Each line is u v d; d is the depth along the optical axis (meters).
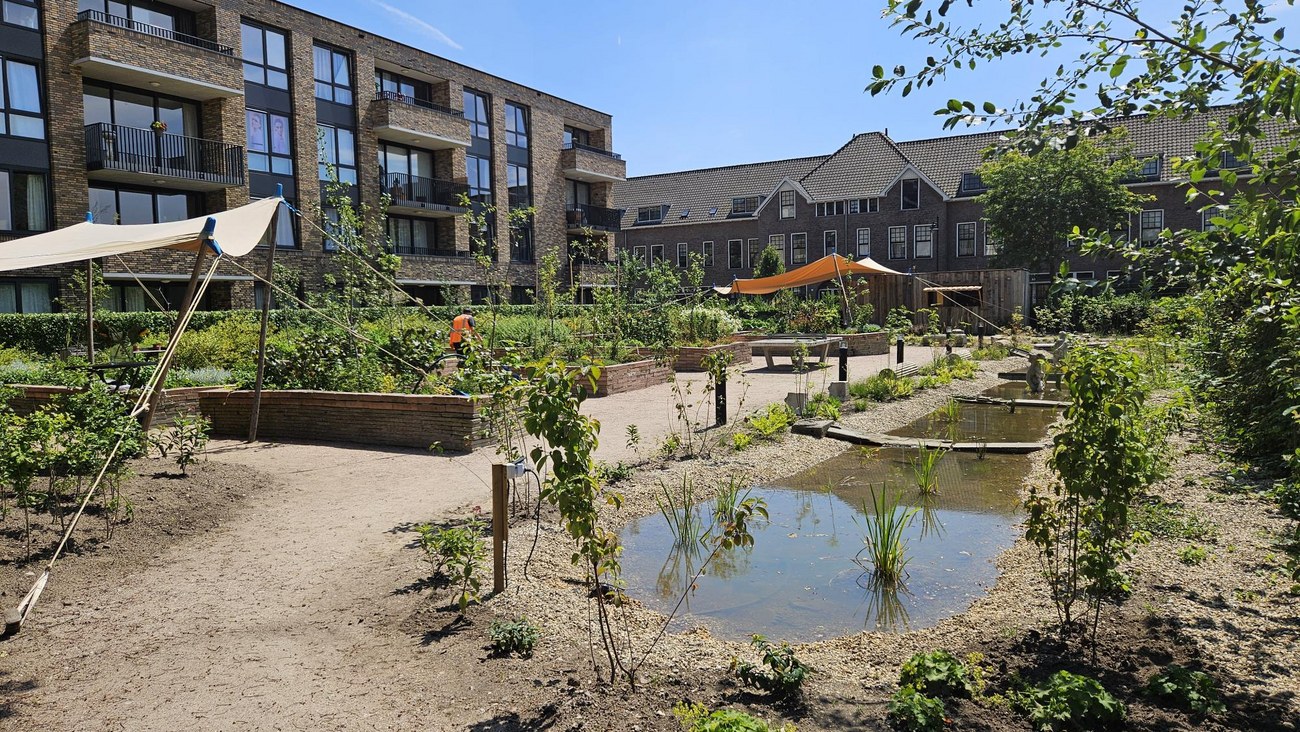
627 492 7.94
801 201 47.41
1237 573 5.07
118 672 4.09
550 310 19.88
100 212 21.72
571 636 4.47
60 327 18.05
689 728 3.36
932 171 44.97
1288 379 5.57
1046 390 15.93
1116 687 3.66
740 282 27.81
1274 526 5.95
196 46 21.97
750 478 8.66
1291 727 3.28
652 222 52.84
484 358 9.77
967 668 3.88
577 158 37.16
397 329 14.53
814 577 5.83
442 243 32.22
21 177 19.64
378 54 28.83
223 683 3.94
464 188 32.03
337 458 9.41
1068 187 33.53
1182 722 3.34
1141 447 4.26
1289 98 3.30
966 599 5.35
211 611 4.88
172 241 9.00
